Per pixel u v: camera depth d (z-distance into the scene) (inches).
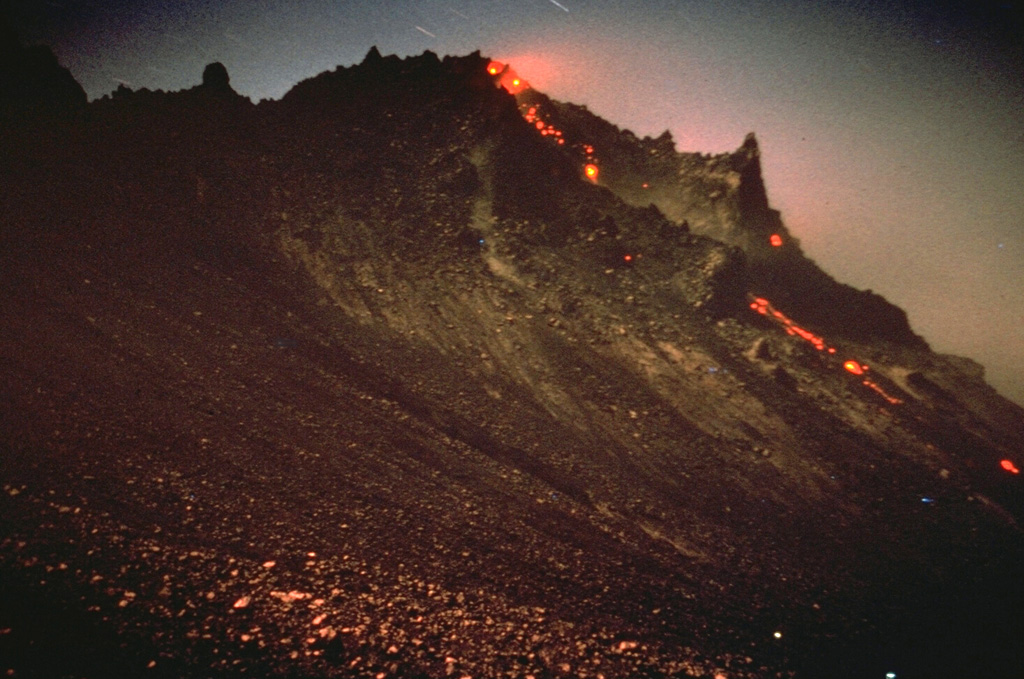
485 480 360.2
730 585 333.7
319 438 346.3
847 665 297.0
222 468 295.1
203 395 346.0
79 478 255.4
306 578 242.2
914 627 340.5
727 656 276.5
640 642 266.4
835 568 377.4
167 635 194.9
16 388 297.9
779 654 290.0
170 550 233.3
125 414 308.0
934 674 306.8
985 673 314.8
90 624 189.6
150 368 352.5
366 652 213.2
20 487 238.2
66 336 352.2
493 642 238.7
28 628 181.0
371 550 273.3
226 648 197.2
